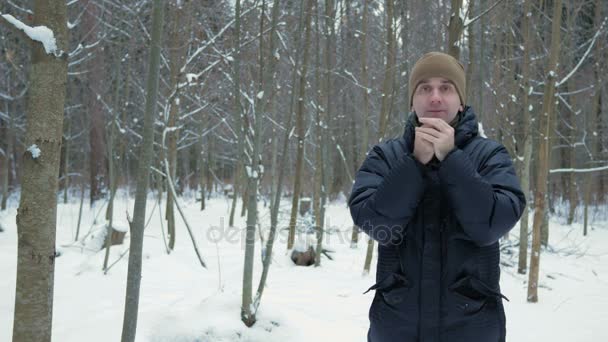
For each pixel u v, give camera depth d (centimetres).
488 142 139
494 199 121
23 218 221
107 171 1506
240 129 412
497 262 132
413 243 135
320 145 718
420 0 833
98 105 1042
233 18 902
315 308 475
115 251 680
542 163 563
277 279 605
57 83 223
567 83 1298
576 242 1096
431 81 144
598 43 1178
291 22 761
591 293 607
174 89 801
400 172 125
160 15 233
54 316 414
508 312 520
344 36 1004
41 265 223
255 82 638
